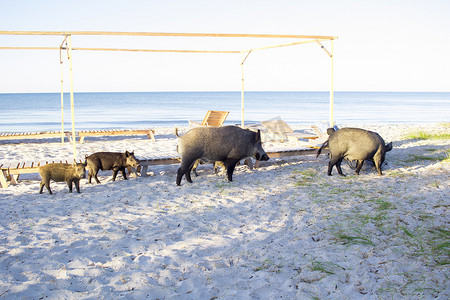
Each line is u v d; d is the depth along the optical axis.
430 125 20.22
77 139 15.36
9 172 7.61
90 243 4.70
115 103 71.75
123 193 6.96
